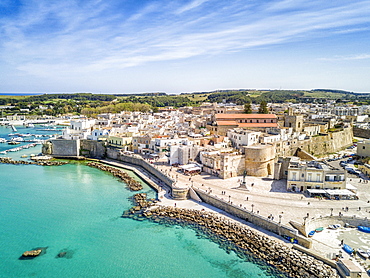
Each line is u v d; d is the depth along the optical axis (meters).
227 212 117.75
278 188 136.62
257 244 94.00
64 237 103.12
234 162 155.25
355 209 112.31
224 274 82.75
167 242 99.44
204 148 174.75
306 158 191.38
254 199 122.06
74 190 150.25
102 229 108.12
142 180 166.75
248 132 184.38
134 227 109.31
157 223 111.88
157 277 82.44
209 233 103.75
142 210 123.12
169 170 166.12
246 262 87.31
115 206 128.50
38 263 88.56
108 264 88.19
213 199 124.31
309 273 79.62
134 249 95.75
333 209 112.12
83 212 122.50
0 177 174.75
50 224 112.31
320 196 124.81
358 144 195.75
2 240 101.25
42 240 101.31
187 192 133.75
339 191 125.31
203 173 161.88
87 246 97.75
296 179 131.88
